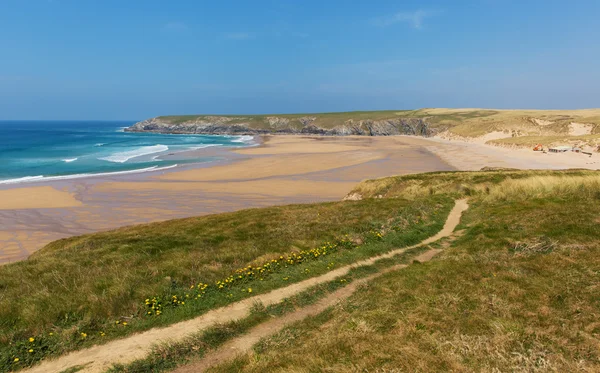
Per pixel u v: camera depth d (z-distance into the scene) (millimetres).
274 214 20828
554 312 6523
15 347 7633
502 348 5547
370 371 5297
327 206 22438
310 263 11867
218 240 15484
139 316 8875
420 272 9609
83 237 20359
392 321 6898
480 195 21797
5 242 25062
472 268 9234
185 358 7047
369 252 12766
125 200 37031
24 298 9578
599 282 7492
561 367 5000
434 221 16766
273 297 9609
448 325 6457
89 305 9148
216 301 9453
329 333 6840
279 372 5656
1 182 46000
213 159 71500
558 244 10648
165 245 14727
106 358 7285
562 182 20000
